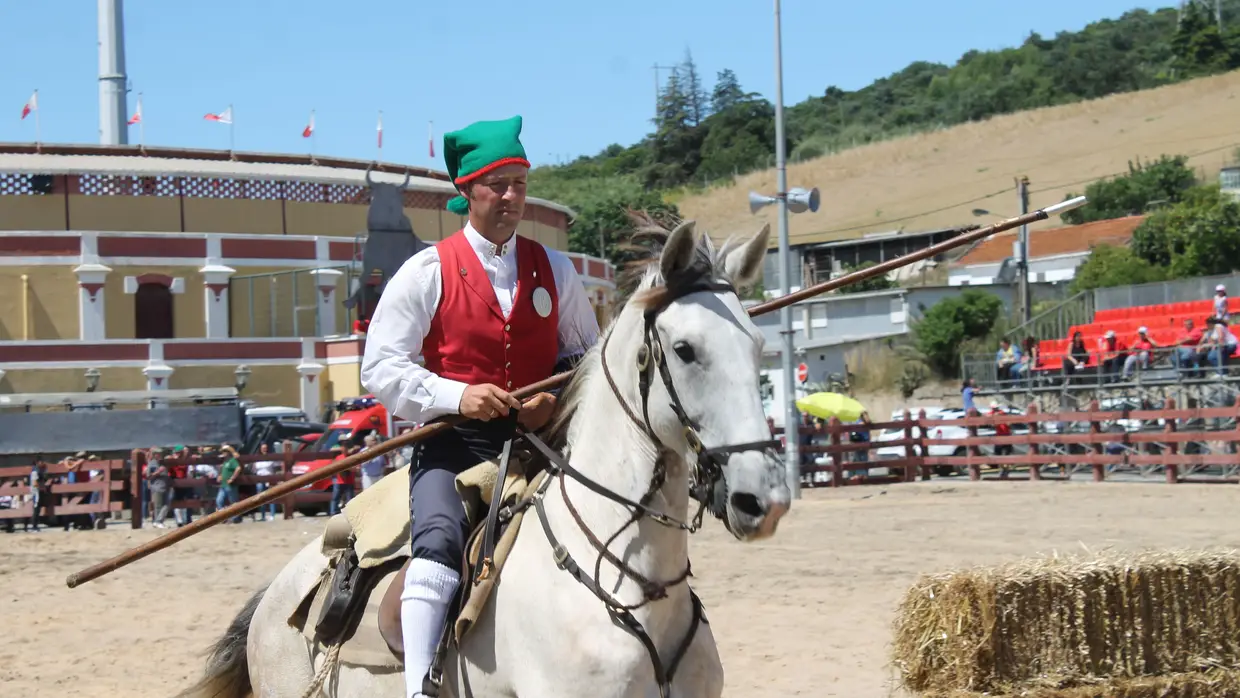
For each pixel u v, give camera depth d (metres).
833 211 87.81
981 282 52.84
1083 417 24.75
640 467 4.13
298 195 45.88
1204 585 7.44
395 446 4.45
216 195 44.72
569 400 4.49
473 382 4.56
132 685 9.54
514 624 4.20
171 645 11.06
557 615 4.09
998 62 127.44
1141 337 27.66
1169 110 92.94
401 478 4.97
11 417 25.77
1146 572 7.30
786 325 24.03
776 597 12.33
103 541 19.98
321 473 4.54
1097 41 126.12
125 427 26.47
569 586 4.13
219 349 40.16
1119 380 27.50
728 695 8.57
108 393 34.38
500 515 4.47
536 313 4.62
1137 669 7.27
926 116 117.00
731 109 119.06
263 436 27.86
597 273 48.06
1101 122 94.12
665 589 4.11
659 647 4.14
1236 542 14.45
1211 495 20.27
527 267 4.66
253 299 43.16
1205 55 107.56
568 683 4.02
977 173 89.31
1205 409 22.95
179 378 39.69
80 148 47.22
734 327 3.84
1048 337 38.12
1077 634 7.16
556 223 52.25
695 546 16.36
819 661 9.48
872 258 57.12
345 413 28.95
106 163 45.06
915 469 26.92
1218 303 28.41
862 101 128.25
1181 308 32.25
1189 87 97.62
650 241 4.33
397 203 34.56
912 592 7.34
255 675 5.32
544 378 4.69
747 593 12.60
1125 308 34.75
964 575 7.12
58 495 22.86
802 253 57.00
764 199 23.42
